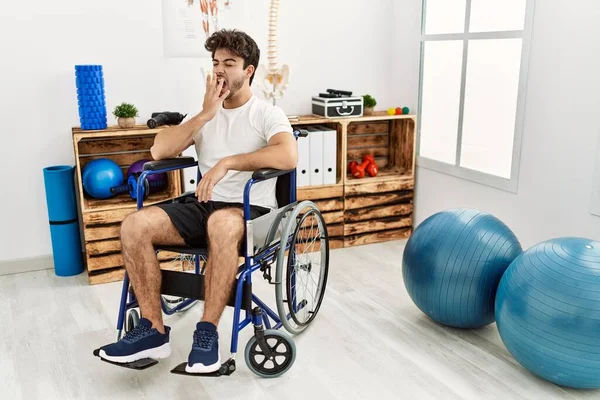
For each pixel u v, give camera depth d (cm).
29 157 279
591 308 166
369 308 245
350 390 185
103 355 174
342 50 334
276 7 292
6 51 265
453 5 301
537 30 252
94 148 290
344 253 316
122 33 283
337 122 314
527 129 263
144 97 294
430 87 326
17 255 287
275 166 189
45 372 196
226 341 216
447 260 205
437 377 192
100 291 264
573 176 243
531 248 193
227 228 177
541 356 176
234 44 196
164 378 193
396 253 315
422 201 341
